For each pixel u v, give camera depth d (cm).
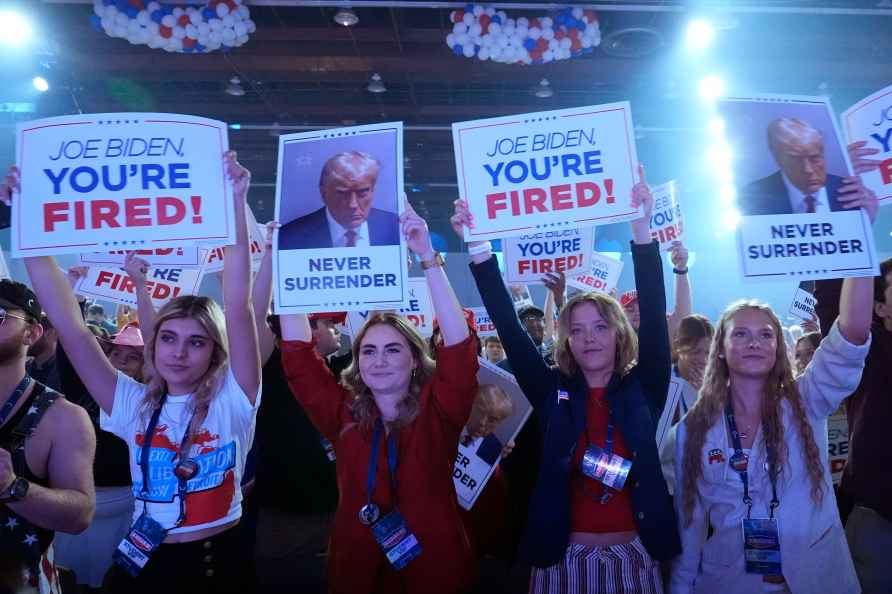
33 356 392
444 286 238
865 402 259
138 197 225
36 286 225
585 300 252
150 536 216
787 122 243
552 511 231
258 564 429
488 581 415
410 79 1279
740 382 240
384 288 235
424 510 229
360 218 238
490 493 348
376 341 238
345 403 246
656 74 1223
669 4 868
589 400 247
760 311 237
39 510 181
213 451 225
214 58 1184
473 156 250
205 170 229
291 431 457
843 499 341
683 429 243
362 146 242
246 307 231
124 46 1164
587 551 229
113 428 234
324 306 235
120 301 450
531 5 819
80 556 348
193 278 457
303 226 239
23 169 224
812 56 1169
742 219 238
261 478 471
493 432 334
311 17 1084
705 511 234
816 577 218
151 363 232
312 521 492
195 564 218
